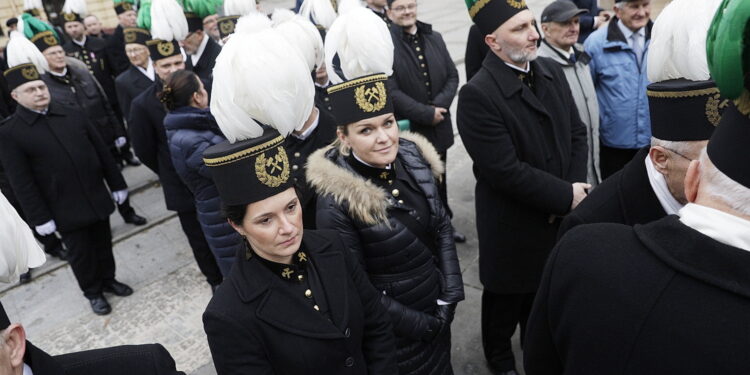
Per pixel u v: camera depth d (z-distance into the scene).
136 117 3.35
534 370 1.18
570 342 0.92
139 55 4.34
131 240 4.62
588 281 0.87
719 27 0.66
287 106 1.30
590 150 2.91
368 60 1.84
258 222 1.32
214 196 2.79
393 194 1.89
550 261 1.00
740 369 0.68
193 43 3.94
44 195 3.35
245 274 1.40
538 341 1.11
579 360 0.90
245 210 1.30
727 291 0.72
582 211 1.46
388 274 1.90
